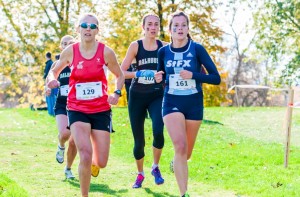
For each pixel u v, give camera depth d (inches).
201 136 687.1
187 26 310.7
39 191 350.3
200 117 310.2
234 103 2785.4
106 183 387.5
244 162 488.4
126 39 1550.2
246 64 2839.6
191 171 436.8
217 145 611.2
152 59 354.0
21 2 1594.5
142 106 359.6
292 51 1739.7
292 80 1742.1
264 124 840.9
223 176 417.1
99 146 294.4
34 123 872.9
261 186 372.5
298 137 700.7
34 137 697.0
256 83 2851.9
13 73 1638.8
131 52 355.9
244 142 639.8
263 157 513.3
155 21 350.9
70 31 1574.8
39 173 423.2
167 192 351.9
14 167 453.4
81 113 291.4
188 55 309.1
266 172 434.9
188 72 299.9
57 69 304.7
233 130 762.2
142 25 357.1
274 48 1722.4
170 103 308.2
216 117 932.6
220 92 1713.8
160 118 351.3
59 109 401.7
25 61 1633.9
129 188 366.9
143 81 353.4
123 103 1733.5
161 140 353.7
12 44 1621.6
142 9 1526.8
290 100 454.3
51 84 295.9
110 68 301.6
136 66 361.1
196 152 551.8
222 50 1546.5
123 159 518.3
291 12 1642.5
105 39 1550.2
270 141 654.5
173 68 309.9
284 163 458.0
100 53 292.7
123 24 1547.7
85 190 279.6
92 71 291.0
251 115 976.9
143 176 372.2
